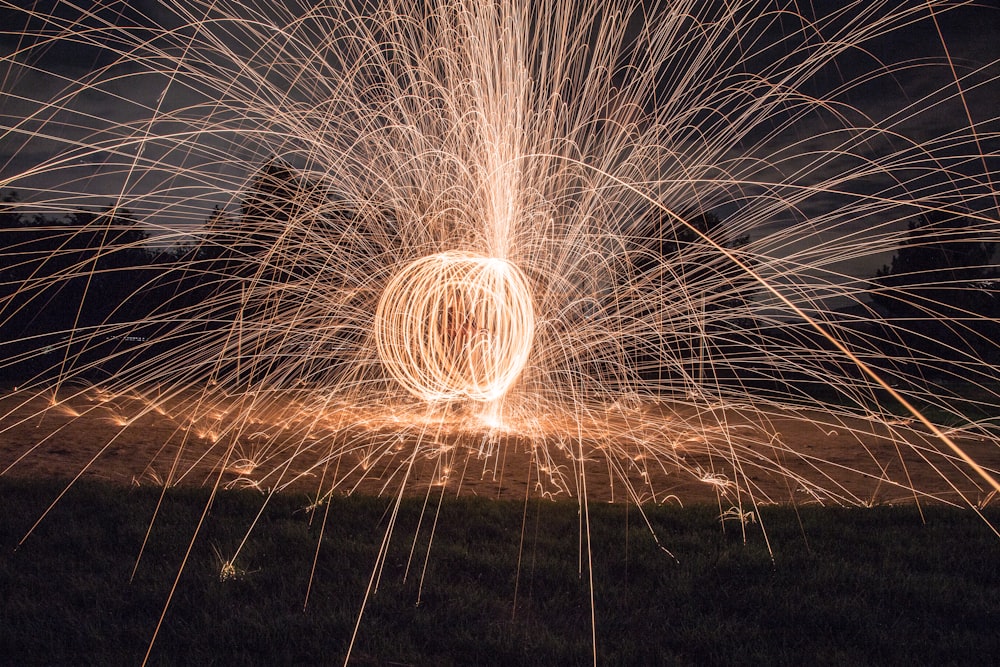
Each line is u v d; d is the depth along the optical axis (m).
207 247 12.18
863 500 6.14
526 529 4.95
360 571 4.18
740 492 6.34
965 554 4.57
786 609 3.76
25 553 4.30
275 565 4.20
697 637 3.46
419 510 5.27
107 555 4.32
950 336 14.53
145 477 6.37
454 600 3.82
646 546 4.61
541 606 3.82
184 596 3.79
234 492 5.62
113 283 14.27
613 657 3.26
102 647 3.28
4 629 3.36
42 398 11.34
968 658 3.31
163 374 11.44
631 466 7.29
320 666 3.18
